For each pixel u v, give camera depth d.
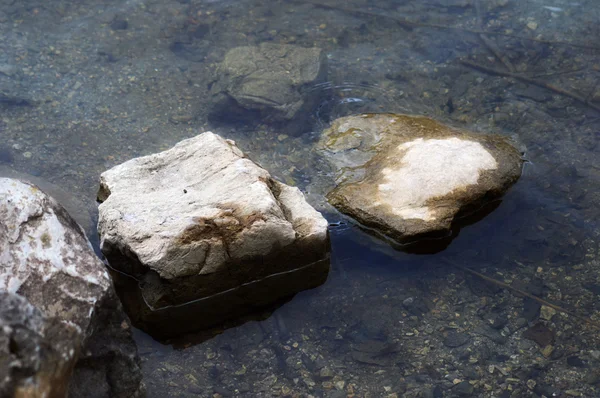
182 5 6.73
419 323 3.55
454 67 5.70
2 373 1.94
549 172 4.50
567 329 3.47
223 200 3.65
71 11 6.59
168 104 5.37
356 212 4.11
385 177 4.30
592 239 4.00
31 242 2.95
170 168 4.02
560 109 5.12
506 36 6.07
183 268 3.47
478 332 3.49
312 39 6.14
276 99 5.27
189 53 5.99
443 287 3.75
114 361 2.83
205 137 4.19
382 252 3.97
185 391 3.20
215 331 3.52
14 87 5.49
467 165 4.27
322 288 3.78
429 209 4.03
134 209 3.67
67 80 5.62
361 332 3.52
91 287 2.84
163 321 3.54
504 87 5.42
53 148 4.88
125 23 6.41
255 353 3.41
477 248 3.99
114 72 5.73
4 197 3.09
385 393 3.19
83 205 4.30
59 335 2.21
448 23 6.31
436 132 4.66
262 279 3.76
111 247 3.61
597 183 4.40
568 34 6.05
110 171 4.02
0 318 2.03
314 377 3.29
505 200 4.29
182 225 3.46
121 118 5.21
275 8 6.67
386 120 4.89
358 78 5.59
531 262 3.88
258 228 3.52
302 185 4.45
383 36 6.17
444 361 3.35
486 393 3.17
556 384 3.20
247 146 4.88
